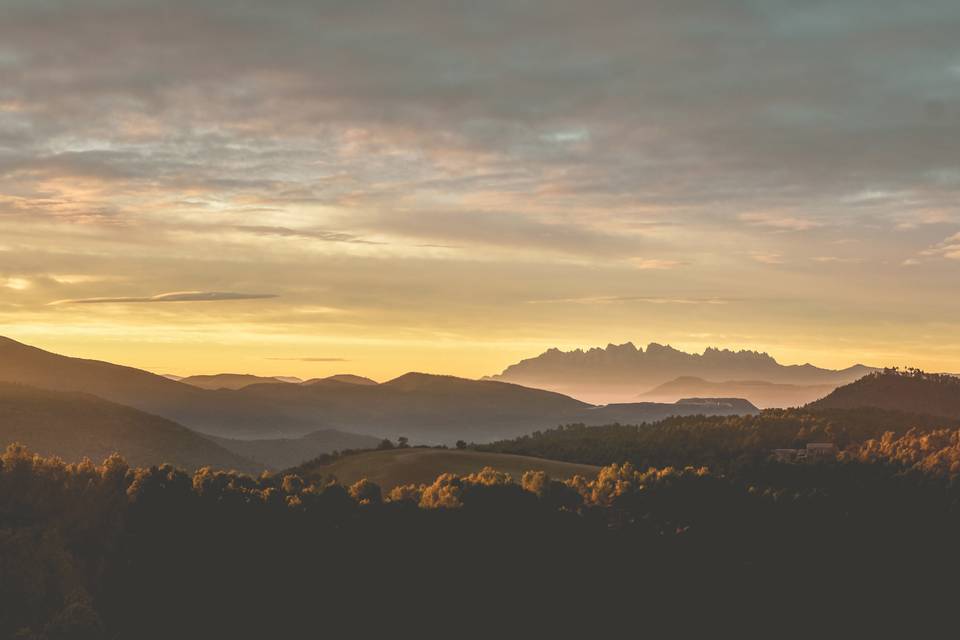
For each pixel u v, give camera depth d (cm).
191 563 9375
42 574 8169
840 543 12519
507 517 11088
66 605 7938
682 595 11538
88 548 9150
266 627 9375
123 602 8800
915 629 11894
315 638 9581
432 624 10162
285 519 10100
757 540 12356
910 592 12181
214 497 10144
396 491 12000
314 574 9800
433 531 10631
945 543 12712
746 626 11481
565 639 10775
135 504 9688
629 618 11144
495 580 10644
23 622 7744
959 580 12369
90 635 7706
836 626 11794
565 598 10931
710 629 11381
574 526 11481
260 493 10456
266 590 9506
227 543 9631
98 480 9956
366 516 10525
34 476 9488
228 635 9156
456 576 10469
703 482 13000
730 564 11962
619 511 12325
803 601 11900
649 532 12000
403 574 10219
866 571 12312
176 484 10131
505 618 10538
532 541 11019
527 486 12388
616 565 11462
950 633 11862
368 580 10031
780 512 12769
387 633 9938
